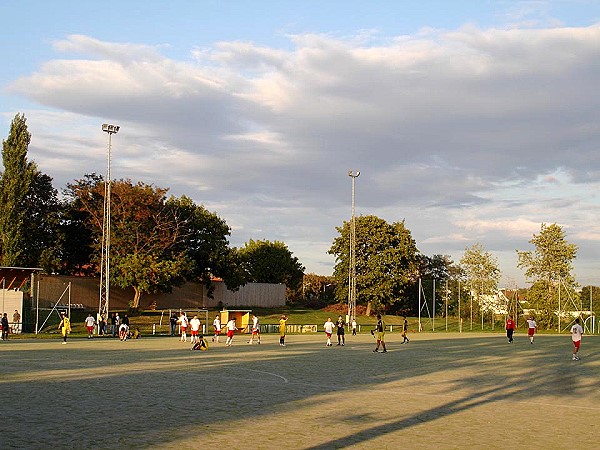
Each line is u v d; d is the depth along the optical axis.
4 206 69.69
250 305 104.31
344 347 45.22
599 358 36.91
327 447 12.35
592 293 93.69
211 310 89.19
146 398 18.44
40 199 77.25
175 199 87.00
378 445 12.62
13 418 14.98
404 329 54.31
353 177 74.94
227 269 89.50
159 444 12.37
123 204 76.81
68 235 81.19
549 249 91.06
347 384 22.77
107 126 56.34
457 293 98.56
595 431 14.56
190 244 87.62
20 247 70.12
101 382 22.12
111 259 74.38
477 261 96.44
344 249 100.25
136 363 29.77
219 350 40.25
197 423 14.65
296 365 29.92
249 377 24.41
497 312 94.06
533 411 17.34
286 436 13.34
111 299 82.94
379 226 99.88
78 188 80.06
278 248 126.00
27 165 71.62
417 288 108.00
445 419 15.80
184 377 24.05
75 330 61.47
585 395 20.84
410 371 27.88
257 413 16.17
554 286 90.81
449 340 58.38
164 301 89.50
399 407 17.61
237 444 12.48
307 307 111.81
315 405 17.69
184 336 49.25
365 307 105.56
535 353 40.81
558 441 13.40
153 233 77.31
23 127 71.69
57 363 29.33
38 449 11.80
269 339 56.47
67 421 14.66
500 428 14.73
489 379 25.14
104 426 14.12
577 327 35.94
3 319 50.72
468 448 12.54
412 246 101.75
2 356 33.44
